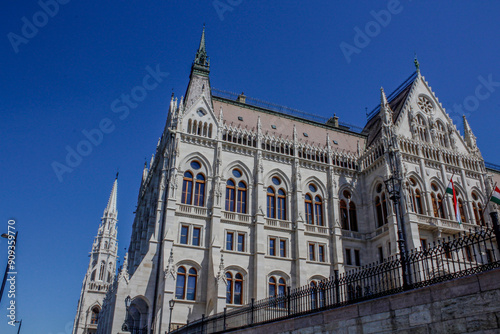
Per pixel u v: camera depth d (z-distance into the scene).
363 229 57.53
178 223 48.56
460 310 15.52
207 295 46.25
